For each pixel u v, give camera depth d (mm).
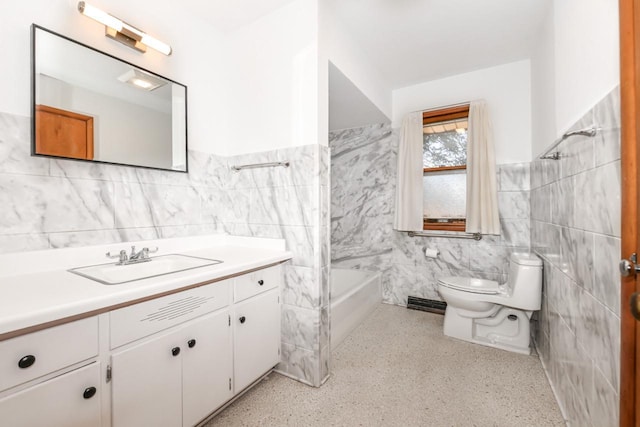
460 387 1604
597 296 1036
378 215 3059
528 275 1919
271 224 1779
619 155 884
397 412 1406
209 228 1886
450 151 2697
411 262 2906
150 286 996
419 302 2816
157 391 1062
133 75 1467
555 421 1351
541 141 1963
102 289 941
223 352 1336
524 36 2055
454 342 2148
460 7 1758
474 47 2203
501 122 2473
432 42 2135
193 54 1793
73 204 1274
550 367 1670
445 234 2707
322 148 1651
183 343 1151
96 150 1318
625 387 815
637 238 786
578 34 1239
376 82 2518
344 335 2223
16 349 729
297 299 1676
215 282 1292
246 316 1463
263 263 1471
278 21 1731
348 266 3217
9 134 1096
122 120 1417
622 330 826
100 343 900
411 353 1986
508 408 1437
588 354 1115
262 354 1575
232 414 1394
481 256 2562
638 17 770
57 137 1194
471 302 2088
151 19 1567
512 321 2113
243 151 1906
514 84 2420
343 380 1677
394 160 2979
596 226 1045
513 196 2424
